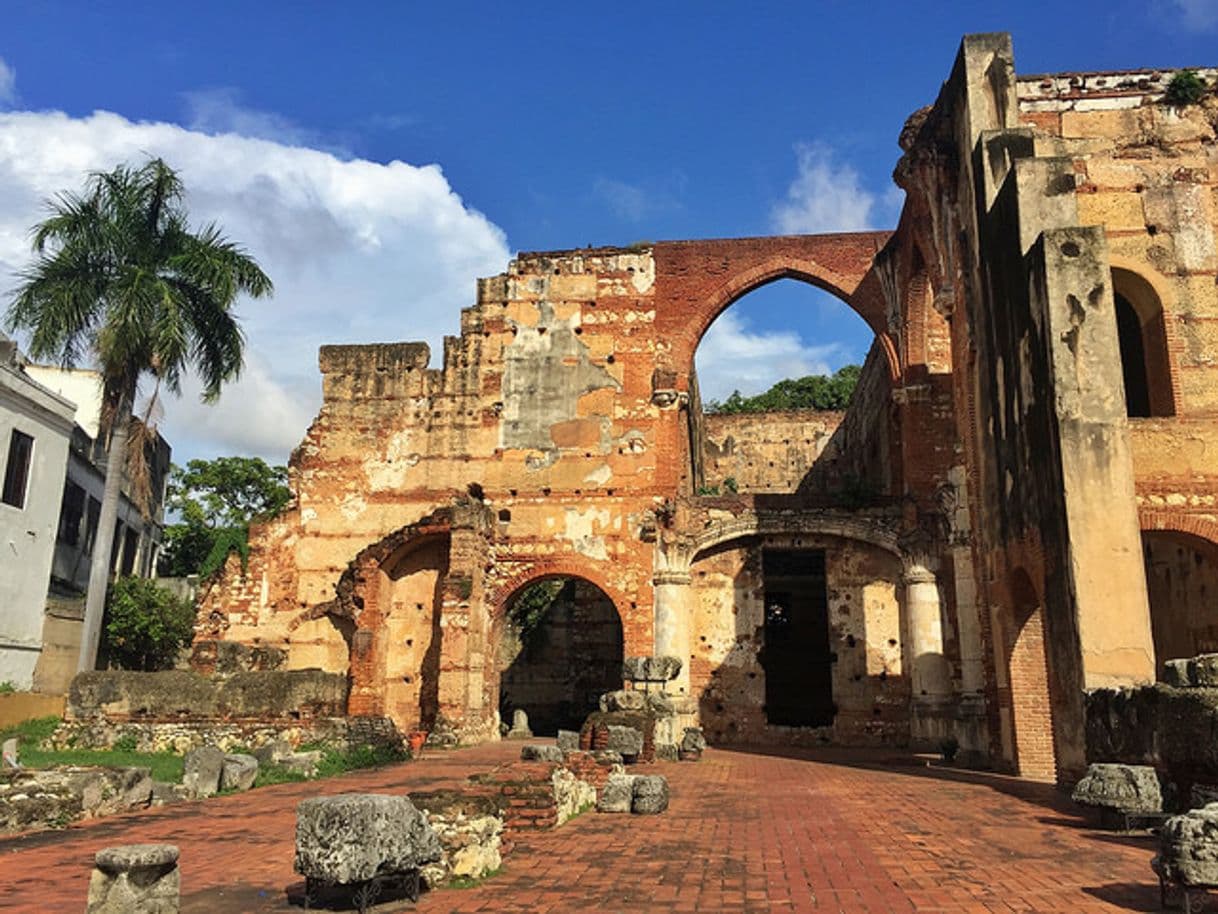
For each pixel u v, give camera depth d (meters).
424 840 7.46
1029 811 12.60
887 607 28.20
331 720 20.95
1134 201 20.69
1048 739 17.31
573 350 29.66
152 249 25.58
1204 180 20.67
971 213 19.92
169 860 6.78
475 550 26.41
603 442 28.89
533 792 10.82
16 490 27.80
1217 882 6.75
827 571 28.61
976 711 22.52
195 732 20.31
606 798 12.42
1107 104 21.45
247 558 29.56
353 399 30.12
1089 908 7.10
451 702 25.14
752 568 28.97
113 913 6.54
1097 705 13.20
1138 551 14.19
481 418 29.50
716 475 46.81
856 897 7.48
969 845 9.91
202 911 7.13
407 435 29.66
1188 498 17.92
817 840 10.21
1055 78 21.73
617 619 36.28
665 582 27.53
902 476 28.52
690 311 29.59
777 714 32.78
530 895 7.54
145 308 24.06
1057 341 15.09
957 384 21.34
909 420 27.39
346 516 29.28
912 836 10.52
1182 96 21.17
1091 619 14.02
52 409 29.16
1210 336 19.67
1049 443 15.19
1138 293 20.41
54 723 22.97
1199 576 21.14
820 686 32.72
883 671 27.75
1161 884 7.18
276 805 13.38
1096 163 21.00
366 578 27.33
